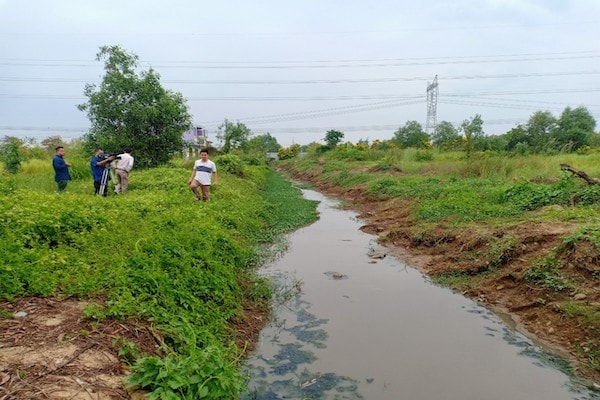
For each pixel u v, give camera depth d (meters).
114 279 4.61
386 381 4.34
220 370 3.52
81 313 4.00
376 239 10.88
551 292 5.98
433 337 5.32
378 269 8.22
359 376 4.43
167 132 17.83
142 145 17.48
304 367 4.60
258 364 4.67
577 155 20.69
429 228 9.95
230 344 4.68
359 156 34.75
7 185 9.55
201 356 3.55
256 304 6.29
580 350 4.88
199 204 10.36
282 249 9.68
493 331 5.50
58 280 4.49
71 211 6.62
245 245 8.95
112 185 12.10
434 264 8.28
